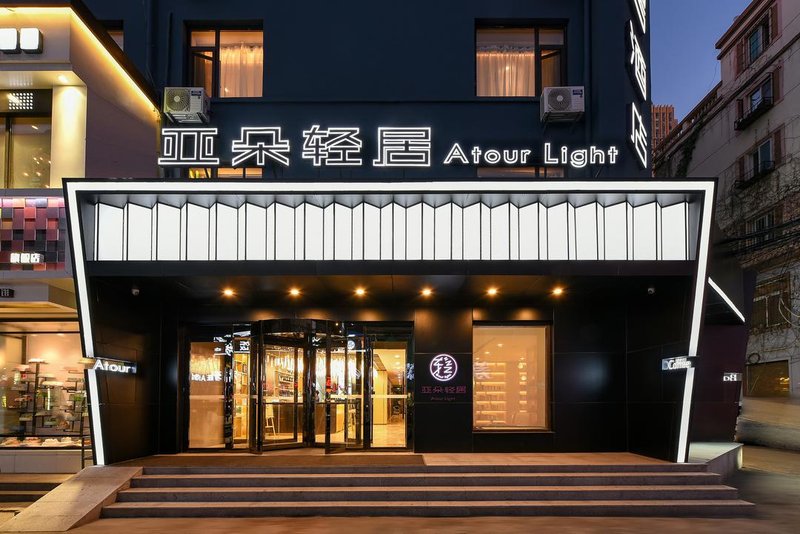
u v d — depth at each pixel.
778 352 25.33
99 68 11.45
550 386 12.67
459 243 10.91
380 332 12.70
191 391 12.71
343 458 11.38
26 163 11.58
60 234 11.01
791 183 24.03
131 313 11.65
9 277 10.79
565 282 11.23
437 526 8.59
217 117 12.75
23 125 11.66
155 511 9.20
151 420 12.21
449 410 12.43
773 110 25.25
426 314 12.68
